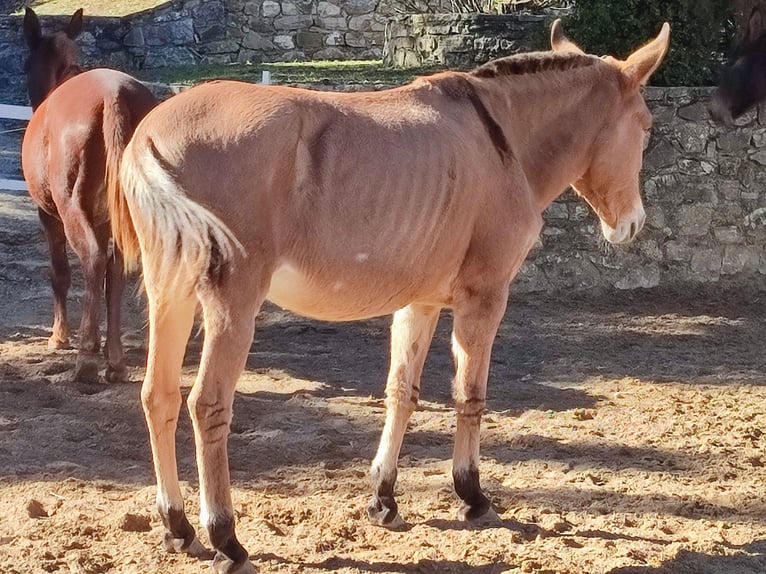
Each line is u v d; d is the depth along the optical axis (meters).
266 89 4.02
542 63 4.94
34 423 6.14
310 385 7.41
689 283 10.80
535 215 4.70
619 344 9.05
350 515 4.81
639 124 5.22
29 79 9.14
